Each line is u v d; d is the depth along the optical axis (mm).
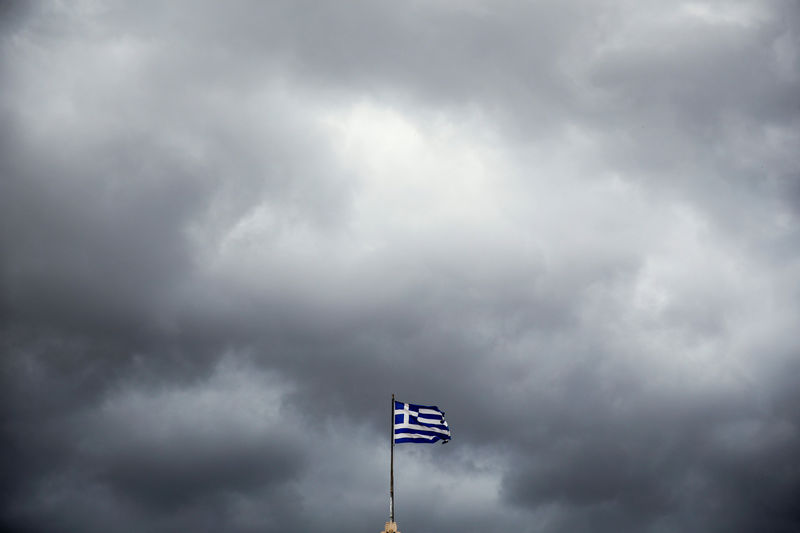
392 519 117375
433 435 121500
